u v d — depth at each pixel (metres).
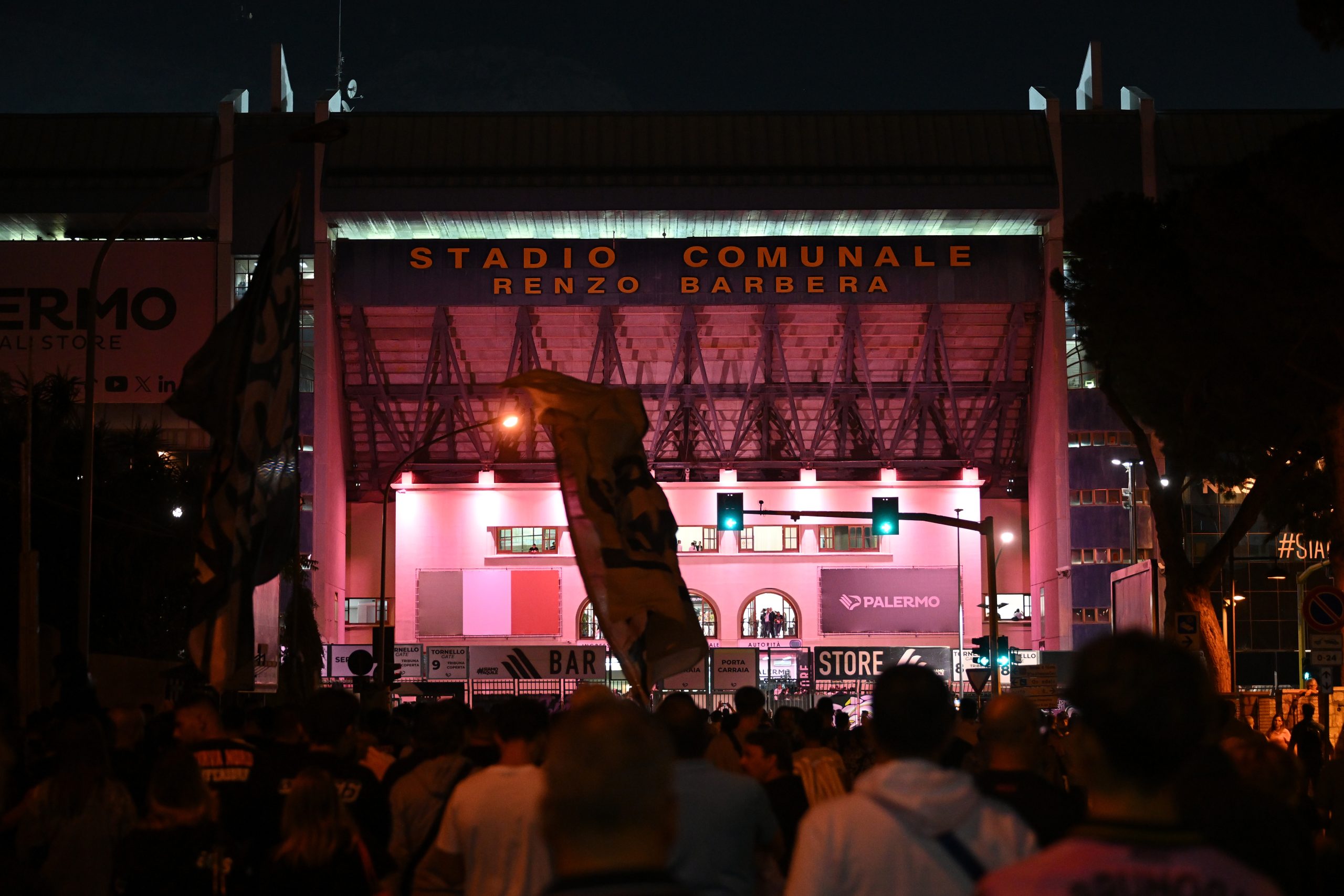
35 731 15.04
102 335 78.94
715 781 7.18
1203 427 39.53
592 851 3.32
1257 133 82.81
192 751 9.91
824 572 85.56
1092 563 81.31
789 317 81.25
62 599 39.22
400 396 83.19
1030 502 86.62
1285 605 80.81
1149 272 37.53
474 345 82.88
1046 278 81.00
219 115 81.00
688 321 80.69
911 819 4.82
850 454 87.12
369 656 42.47
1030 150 81.25
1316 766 17.12
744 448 87.69
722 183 79.38
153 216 79.88
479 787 7.48
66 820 8.99
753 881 7.18
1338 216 28.72
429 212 78.94
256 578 13.45
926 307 81.12
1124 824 3.75
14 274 78.94
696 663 13.02
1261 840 6.16
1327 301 31.70
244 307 13.88
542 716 7.92
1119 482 81.62
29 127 80.81
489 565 85.88
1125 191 81.12
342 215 79.31
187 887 7.89
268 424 13.91
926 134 81.44
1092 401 81.62
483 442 86.56
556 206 78.88
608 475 12.46
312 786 7.68
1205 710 3.80
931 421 86.62
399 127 81.00
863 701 55.03
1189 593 39.19
